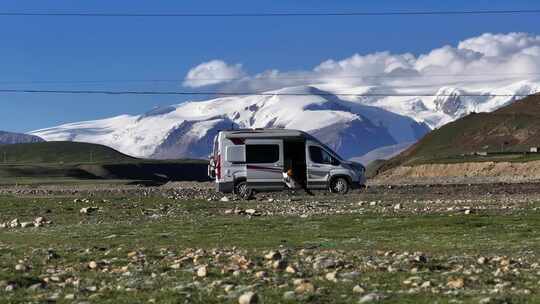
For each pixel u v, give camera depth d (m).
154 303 11.91
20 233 30.02
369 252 20.70
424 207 38.75
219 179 51.28
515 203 40.62
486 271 15.78
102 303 12.09
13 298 12.62
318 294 12.39
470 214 33.03
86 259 19.62
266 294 12.42
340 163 52.81
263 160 51.41
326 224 30.78
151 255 20.22
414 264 16.80
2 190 94.25
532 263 17.39
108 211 41.12
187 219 35.31
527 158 191.38
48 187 115.50
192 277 15.34
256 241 25.08
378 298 11.79
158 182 162.00
